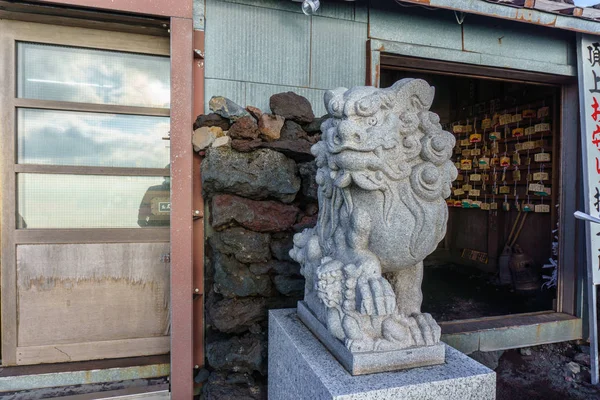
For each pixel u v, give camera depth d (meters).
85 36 1.97
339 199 1.30
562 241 2.92
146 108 2.05
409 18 2.29
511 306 3.31
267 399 1.81
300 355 1.26
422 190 1.15
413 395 1.04
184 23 1.85
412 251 1.18
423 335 1.20
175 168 1.83
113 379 1.96
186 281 1.84
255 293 1.92
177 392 1.84
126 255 2.05
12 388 1.86
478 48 2.42
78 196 2.00
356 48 2.23
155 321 2.10
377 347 1.13
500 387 2.30
